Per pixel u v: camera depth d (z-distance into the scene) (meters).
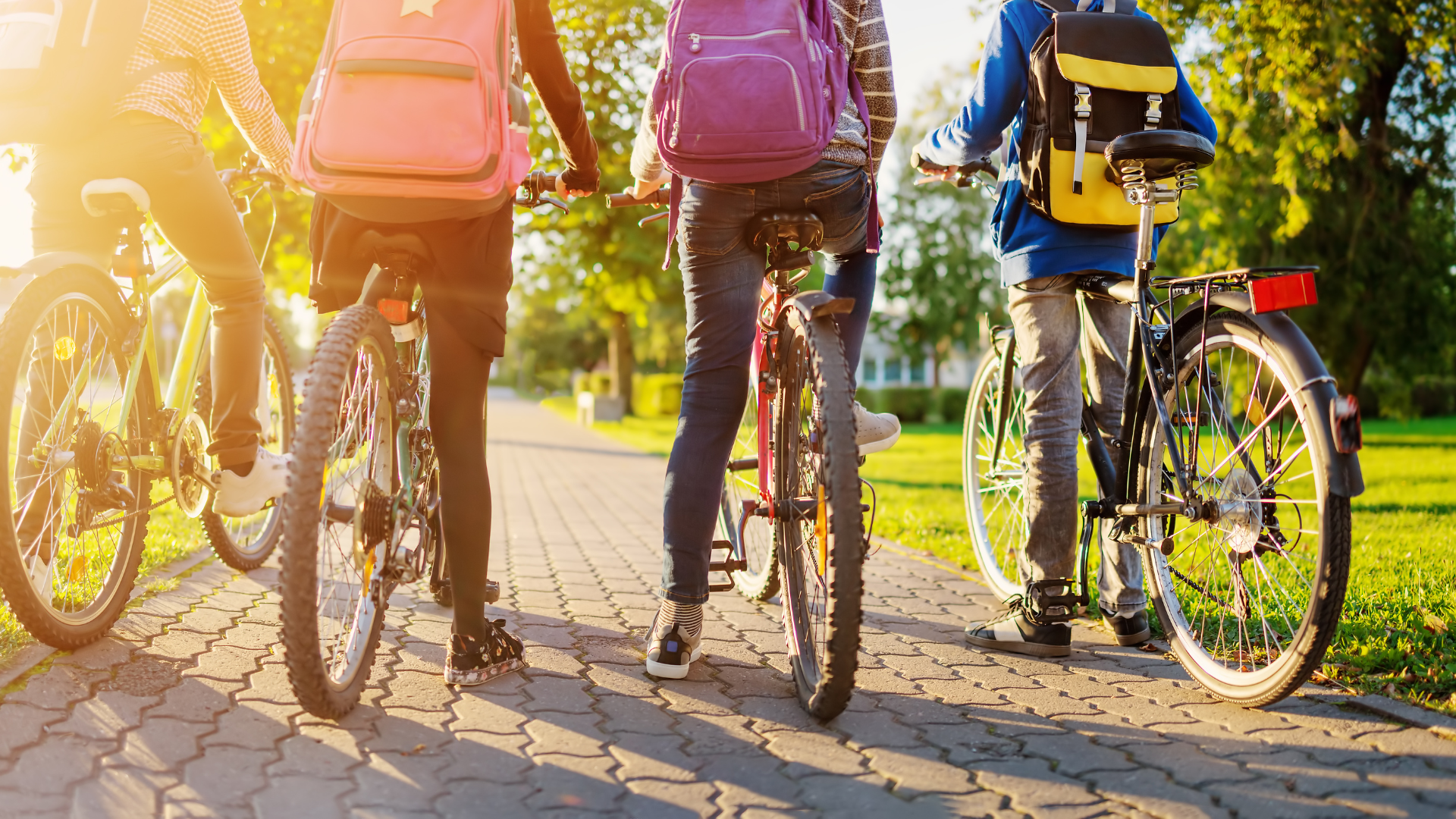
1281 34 10.23
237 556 3.95
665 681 2.89
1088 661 3.18
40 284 2.62
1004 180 3.45
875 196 2.92
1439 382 33.50
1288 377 2.43
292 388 4.27
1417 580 3.99
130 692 2.50
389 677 2.81
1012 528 4.09
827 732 2.50
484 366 2.71
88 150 2.71
